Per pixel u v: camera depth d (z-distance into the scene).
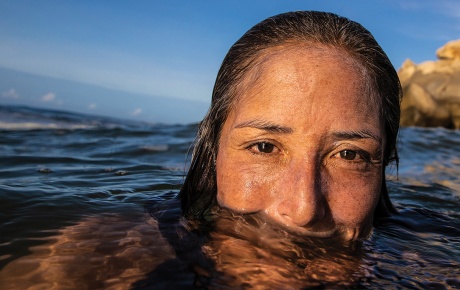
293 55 0.29
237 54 0.32
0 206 0.36
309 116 0.27
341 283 0.26
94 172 0.62
